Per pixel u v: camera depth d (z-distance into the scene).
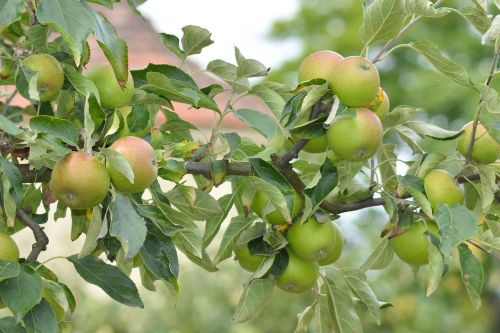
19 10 1.65
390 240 1.94
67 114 1.79
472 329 5.27
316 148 1.89
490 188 1.85
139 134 1.75
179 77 1.86
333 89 1.80
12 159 1.81
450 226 1.75
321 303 1.98
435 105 6.58
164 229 1.72
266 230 1.87
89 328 3.98
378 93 1.84
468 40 7.02
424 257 1.88
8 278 1.61
